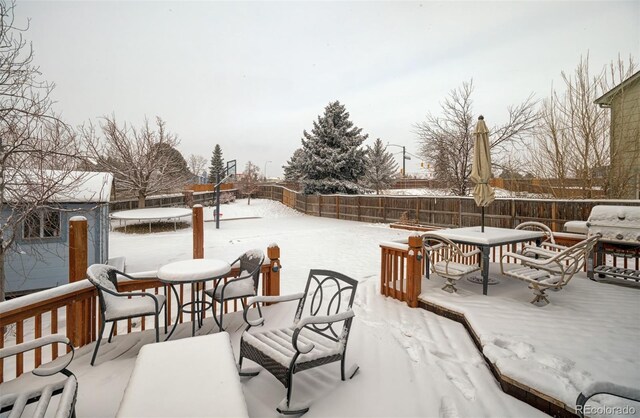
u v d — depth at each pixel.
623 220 4.74
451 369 2.86
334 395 2.48
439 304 4.16
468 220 13.48
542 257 5.33
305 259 9.20
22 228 7.47
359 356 3.13
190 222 20.19
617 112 10.79
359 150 25.09
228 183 42.62
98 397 2.45
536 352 2.74
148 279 3.79
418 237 4.46
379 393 2.51
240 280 3.88
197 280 3.22
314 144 25.41
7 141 5.18
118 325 5.06
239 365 2.76
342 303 4.80
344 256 9.56
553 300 4.15
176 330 3.75
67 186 5.62
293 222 19.95
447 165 18.48
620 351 2.75
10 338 5.11
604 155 11.05
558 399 2.14
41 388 1.86
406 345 3.36
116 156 18.72
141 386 1.59
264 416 2.25
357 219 19.86
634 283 4.87
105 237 8.93
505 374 2.49
